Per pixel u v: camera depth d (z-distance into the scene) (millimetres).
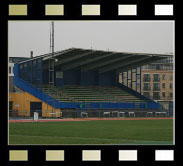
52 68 54562
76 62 56531
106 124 37219
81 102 53562
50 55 49844
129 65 61844
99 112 54344
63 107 51781
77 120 45062
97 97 59406
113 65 60906
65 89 58844
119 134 25750
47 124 36250
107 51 47875
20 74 54469
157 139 22438
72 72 60844
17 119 45344
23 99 51906
